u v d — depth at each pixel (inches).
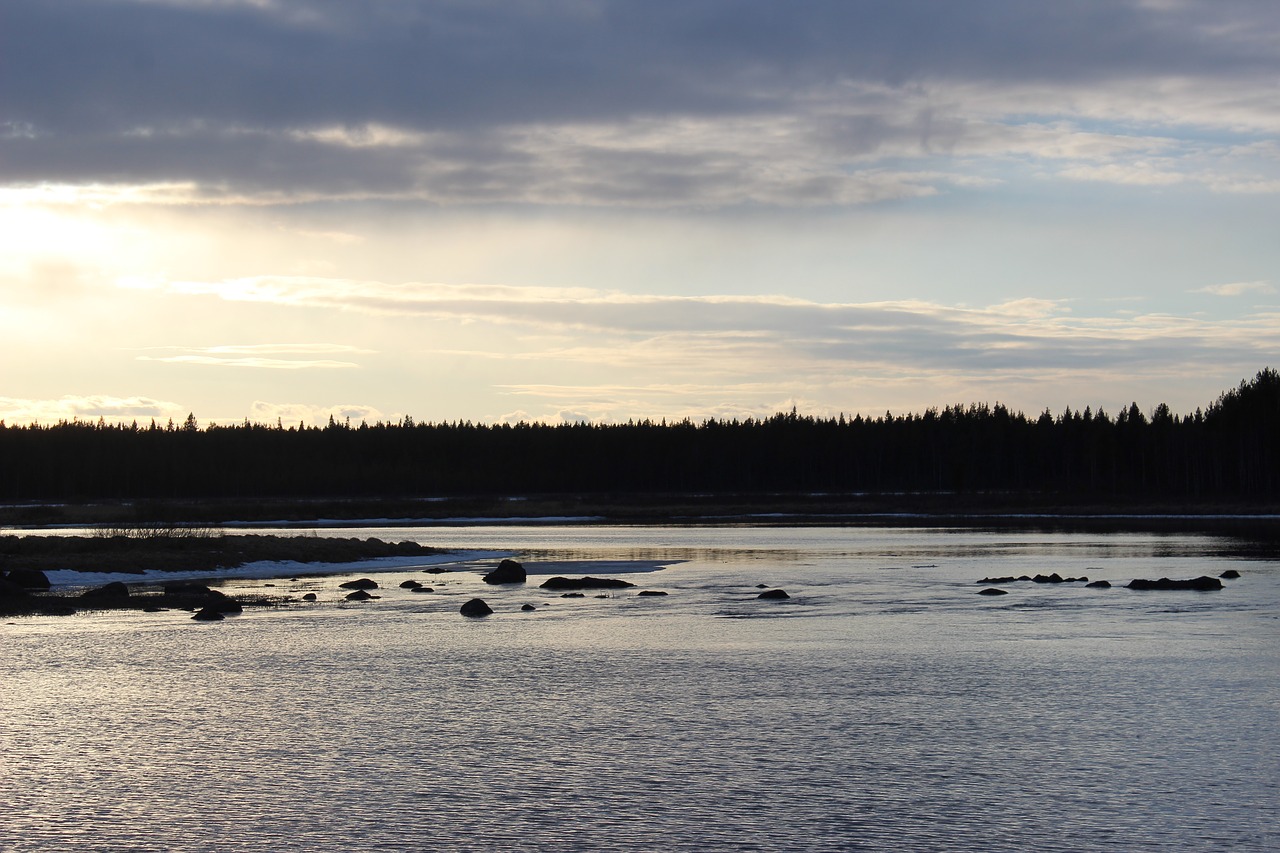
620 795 862.5
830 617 1891.0
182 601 2127.2
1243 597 2117.4
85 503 7568.9
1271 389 7047.2
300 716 1133.1
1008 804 833.5
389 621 1872.5
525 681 1315.2
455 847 755.4
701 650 1541.6
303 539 3412.9
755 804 837.8
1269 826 783.1
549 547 3764.8
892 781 892.6
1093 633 1674.5
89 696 1236.5
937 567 2869.1
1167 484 7293.3
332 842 767.7
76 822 812.6
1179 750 978.1
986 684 1277.1
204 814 827.4
